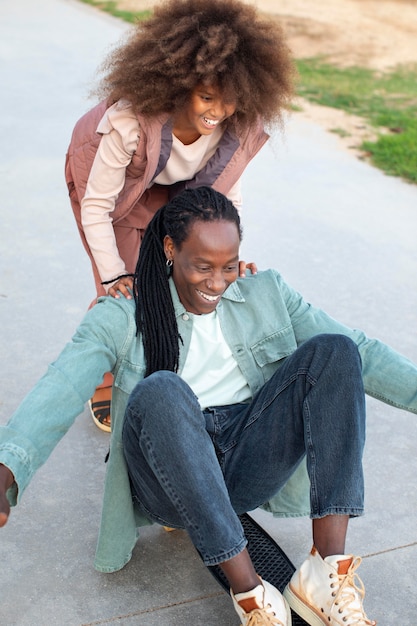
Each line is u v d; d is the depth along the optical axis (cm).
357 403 209
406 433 323
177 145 272
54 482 287
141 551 256
